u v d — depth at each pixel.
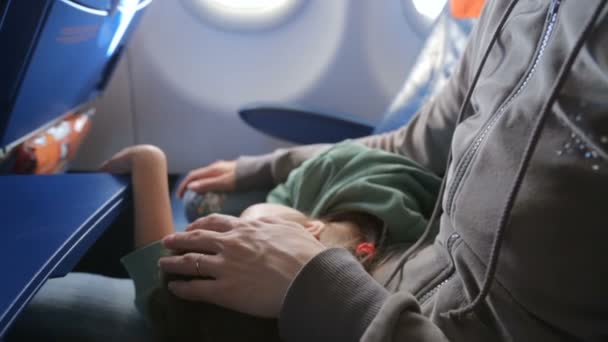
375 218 0.86
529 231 0.50
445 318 0.57
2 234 0.55
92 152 1.73
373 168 0.95
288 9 1.54
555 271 0.48
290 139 1.48
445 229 0.67
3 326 0.41
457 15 1.24
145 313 0.62
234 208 1.08
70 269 0.55
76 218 0.60
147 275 0.65
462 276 0.58
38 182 0.71
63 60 0.88
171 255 0.64
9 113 0.81
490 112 0.63
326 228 0.80
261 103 1.62
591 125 0.46
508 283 0.53
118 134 1.71
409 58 1.61
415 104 1.33
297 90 1.65
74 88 1.11
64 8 0.71
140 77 1.63
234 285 0.57
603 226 0.45
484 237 0.55
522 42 0.62
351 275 0.54
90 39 0.95
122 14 1.05
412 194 0.94
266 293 0.56
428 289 0.64
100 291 0.74
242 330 0.58
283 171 1.08
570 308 0.48
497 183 0.55
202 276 0.60
